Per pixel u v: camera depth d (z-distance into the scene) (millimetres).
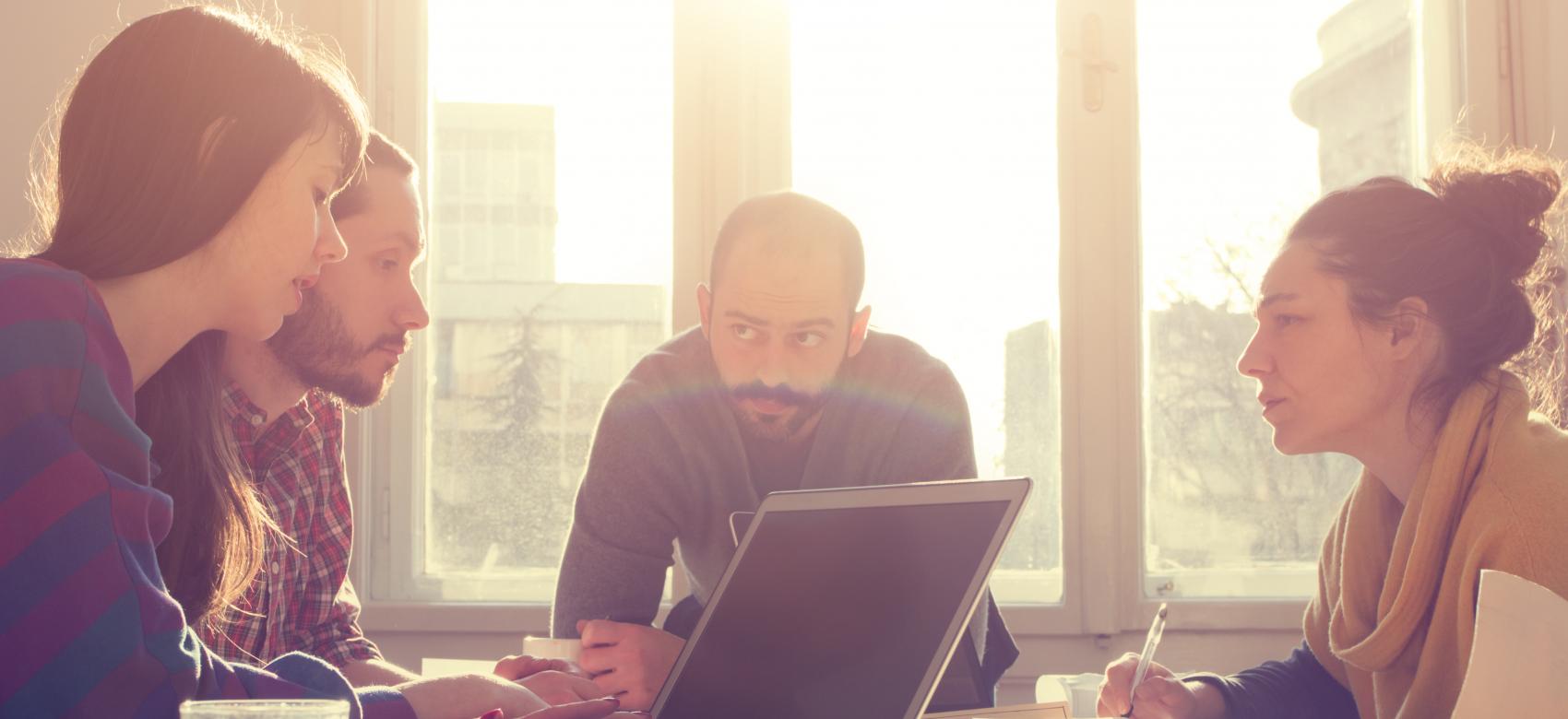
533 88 2545
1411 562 1210
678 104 2492
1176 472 2514
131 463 805
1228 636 2443
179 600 1108
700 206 2484
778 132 2504
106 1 2342
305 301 1364
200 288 908
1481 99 2477
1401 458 1290
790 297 1414
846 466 1467
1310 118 2564
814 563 965
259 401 1397
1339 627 1354
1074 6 2527
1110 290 2488
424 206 2506
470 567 2479
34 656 720
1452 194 1278
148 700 740
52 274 803
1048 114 2551
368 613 2389
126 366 829
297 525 1495
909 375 1499
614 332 2529
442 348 2502
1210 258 2549
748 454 1480
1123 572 2451
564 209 2535
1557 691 777
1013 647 1498
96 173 875
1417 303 1246
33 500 741
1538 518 1114
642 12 2559
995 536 870
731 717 950
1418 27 2568
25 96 2316
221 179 877
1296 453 1349
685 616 1471
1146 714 1373
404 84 2496
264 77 896
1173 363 2535
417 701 924
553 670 1187
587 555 1471
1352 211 1296
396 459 2449
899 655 882
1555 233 1439
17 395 755
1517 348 1249
